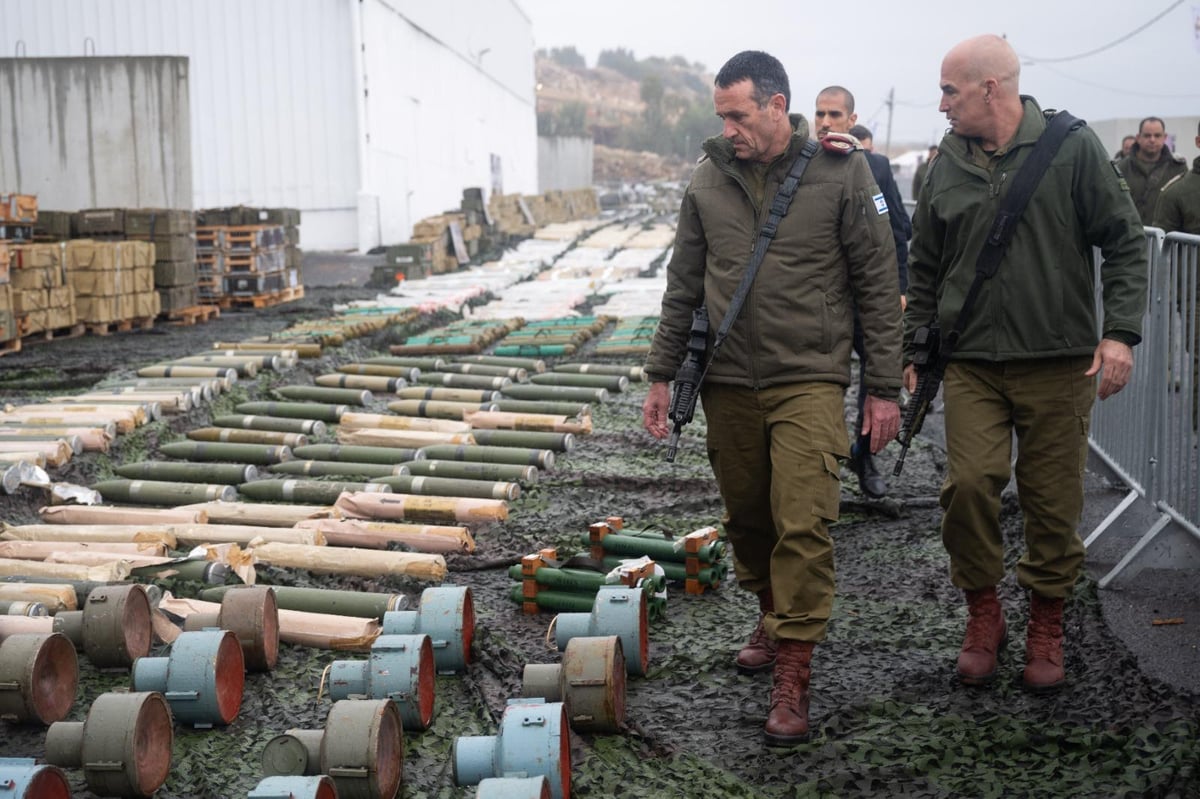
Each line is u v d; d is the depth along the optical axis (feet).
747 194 13.74
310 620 16.52
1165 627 15.99
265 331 49.14
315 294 66.23
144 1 97.40
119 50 97.81
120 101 63.41
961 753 12.71
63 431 26.94
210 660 13.71
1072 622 16.10
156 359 39.83
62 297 45.03
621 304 56.44
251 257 57.26
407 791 12.32
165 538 20.47
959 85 13.83
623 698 13.83
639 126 551.18
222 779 12.71
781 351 13.52
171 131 63.41
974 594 14.64
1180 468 17.83
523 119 201.16
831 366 13.53
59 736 12.61
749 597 18.29
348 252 101.14
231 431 28.99
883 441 13.64
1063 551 14.11
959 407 14.30
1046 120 14.05
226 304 57.52
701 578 18.43
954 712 13.76
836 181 13.47
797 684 13.26
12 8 97.14
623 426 31.32
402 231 114.21
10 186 64.03
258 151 99.45
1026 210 13.69
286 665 15.78
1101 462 23.80
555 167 257.14
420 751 13.28
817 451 13.32
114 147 63.67
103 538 20.47
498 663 15.34
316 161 99.96
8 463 23.63
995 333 13.89
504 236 100.07
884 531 21.58
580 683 13.29
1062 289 13.70
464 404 32.30
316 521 21.31
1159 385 18.63
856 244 13.51
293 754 11.97
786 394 13.57
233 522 22.31
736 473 14.29
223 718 13.79
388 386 35.60
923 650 15.87
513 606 18.16
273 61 98.68
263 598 15.44
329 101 99.30
